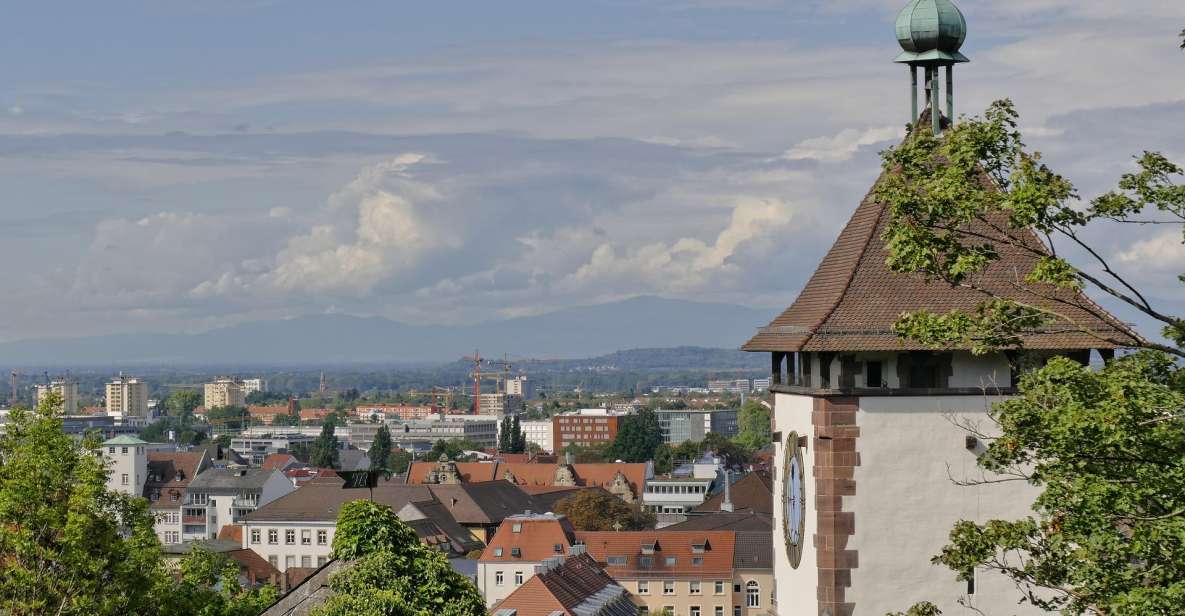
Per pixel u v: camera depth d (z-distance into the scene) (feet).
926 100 163.63
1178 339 124.57
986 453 129.18
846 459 152.56
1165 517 114.62
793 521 166.61
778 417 175.32
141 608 239.30
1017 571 127.65
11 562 222.69
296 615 211.82
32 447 229.66
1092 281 124.57
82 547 223.71
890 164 131.64
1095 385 119.55
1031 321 129.18
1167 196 124.98
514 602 506.48
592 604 523.29
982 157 127.54
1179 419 115.75
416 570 213.66
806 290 165.48
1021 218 122.83
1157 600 111.45
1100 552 118.93
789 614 168.76
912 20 161.58
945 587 152.05
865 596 152.05
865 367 153.79
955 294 154.20
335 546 213.66
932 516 152.35
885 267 156.76
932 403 152.46
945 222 129.90
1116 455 118.42
